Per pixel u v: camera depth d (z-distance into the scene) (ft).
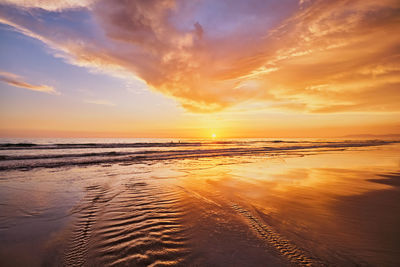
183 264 8.13
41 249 9.30
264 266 7.95
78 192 18.97
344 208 14.96
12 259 8.46
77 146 89.76
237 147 105.50
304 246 9.45
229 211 14.33
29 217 13.05
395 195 18.63
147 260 8.40
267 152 72.08
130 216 13.35
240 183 23.48
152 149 82.02
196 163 41.52
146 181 23.98
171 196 18.07
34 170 29.89
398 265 7.98
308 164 40.37
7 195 17.56
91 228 11.55
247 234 10.75
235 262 8.24
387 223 12.23
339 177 27.20
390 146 113.39
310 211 14.33
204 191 19.90
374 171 32.04
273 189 20.77
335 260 8.29
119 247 9.45
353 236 10.47
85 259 8.54
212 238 10.31
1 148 70.74
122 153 61.11
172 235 10.65
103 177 25.88
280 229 11.33
